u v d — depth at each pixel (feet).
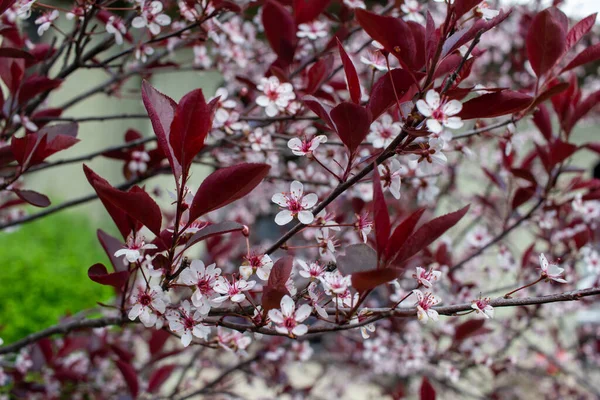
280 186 3.32
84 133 7.98
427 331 3.49
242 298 1.63
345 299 1.67
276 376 3.19
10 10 2.04
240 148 2.10
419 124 1.66
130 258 1.65
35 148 1.87
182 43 2.35
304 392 3.41
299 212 1.67
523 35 3.97
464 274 3.59
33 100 2.19
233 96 3.37
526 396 4.65
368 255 1.64
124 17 2.27
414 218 1.61
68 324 1.91
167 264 1.66
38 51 2.15
